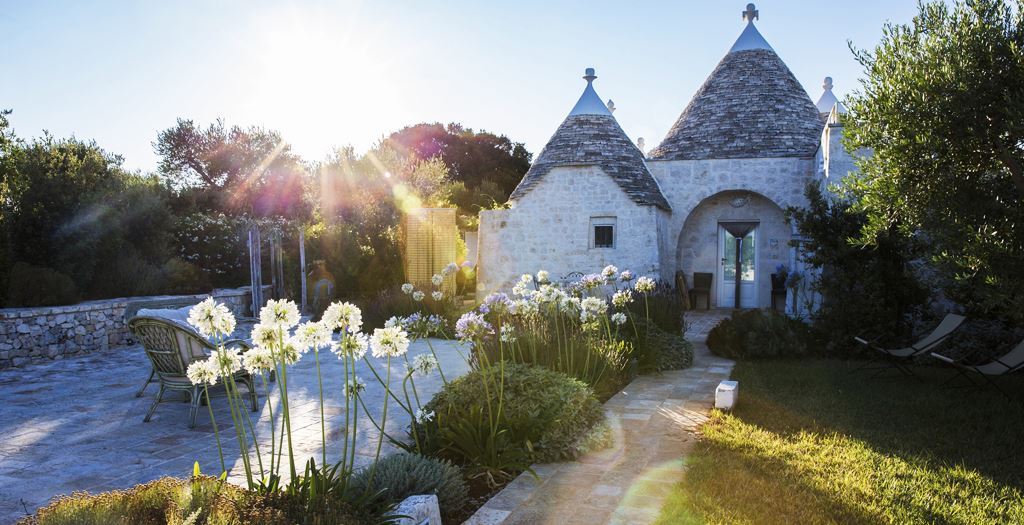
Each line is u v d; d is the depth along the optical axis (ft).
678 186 59.16
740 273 59.98
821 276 35.88
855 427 20.47
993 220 21.48
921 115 21.25
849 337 33.71
